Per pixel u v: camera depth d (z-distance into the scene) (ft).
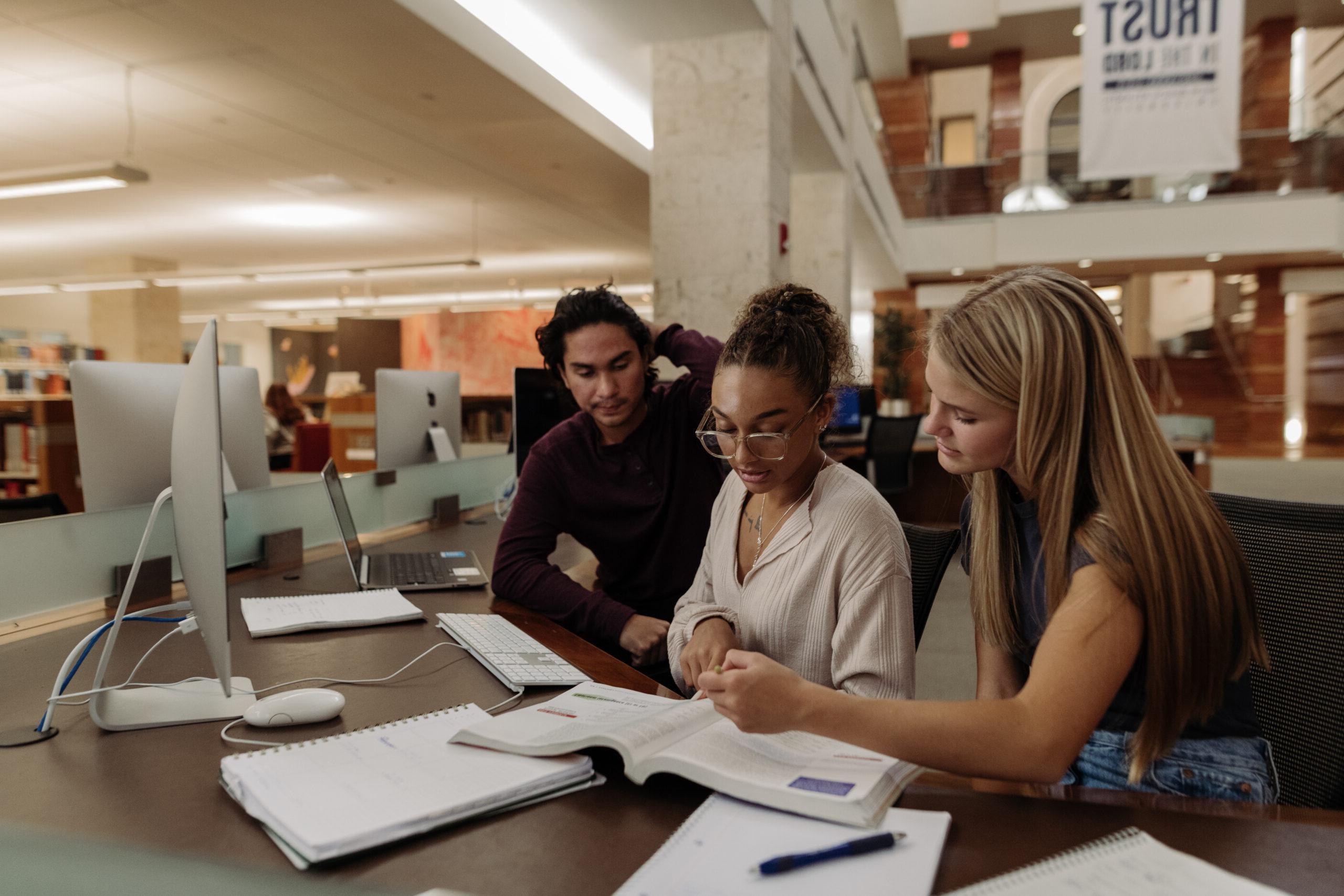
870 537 3.90
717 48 16.79
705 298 16.78
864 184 32.48
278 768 2.98
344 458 19.29
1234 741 3.34
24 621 5.45
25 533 5.47
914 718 2.66
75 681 4.29
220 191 26.99
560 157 22.53
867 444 16.79
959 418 3.24
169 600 6.13
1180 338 56.85
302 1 13.30
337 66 15.94
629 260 41.11
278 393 25.91
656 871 2.32
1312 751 3.60
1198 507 2.96
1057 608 3.03
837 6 26.11
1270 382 46.11
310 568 7.19
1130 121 24.26
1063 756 2.61
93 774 3.14
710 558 4.80
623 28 16.58
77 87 17.98
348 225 32.53
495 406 19.57
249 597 6.07
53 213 29.55
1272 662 3.79
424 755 3.10
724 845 2.45
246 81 17.75
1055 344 3.00
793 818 2.60
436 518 9.84
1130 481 2.92
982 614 3.68
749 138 16.57
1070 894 2.17
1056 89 54.85
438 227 33.14
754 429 3.83
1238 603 3.03
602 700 3.61
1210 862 2.39
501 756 3.09
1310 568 3.79
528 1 15.69
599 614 5.36
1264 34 42.55
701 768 2.78
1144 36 24.04
